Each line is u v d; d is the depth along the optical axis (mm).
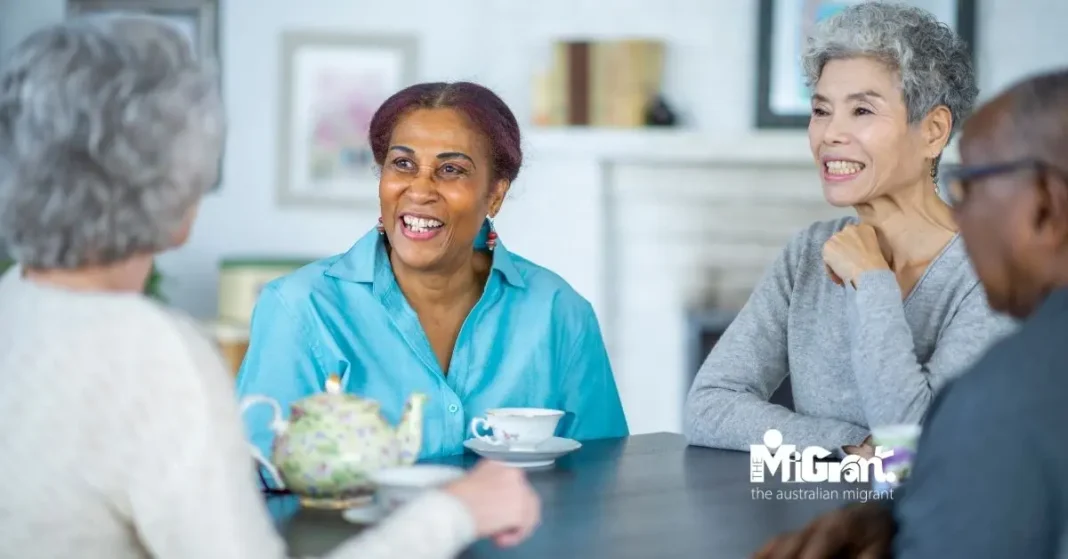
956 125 1797
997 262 1107
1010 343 1001
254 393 1847
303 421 1378
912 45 1729
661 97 4449
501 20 4574
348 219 4684
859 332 1674
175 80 1076
